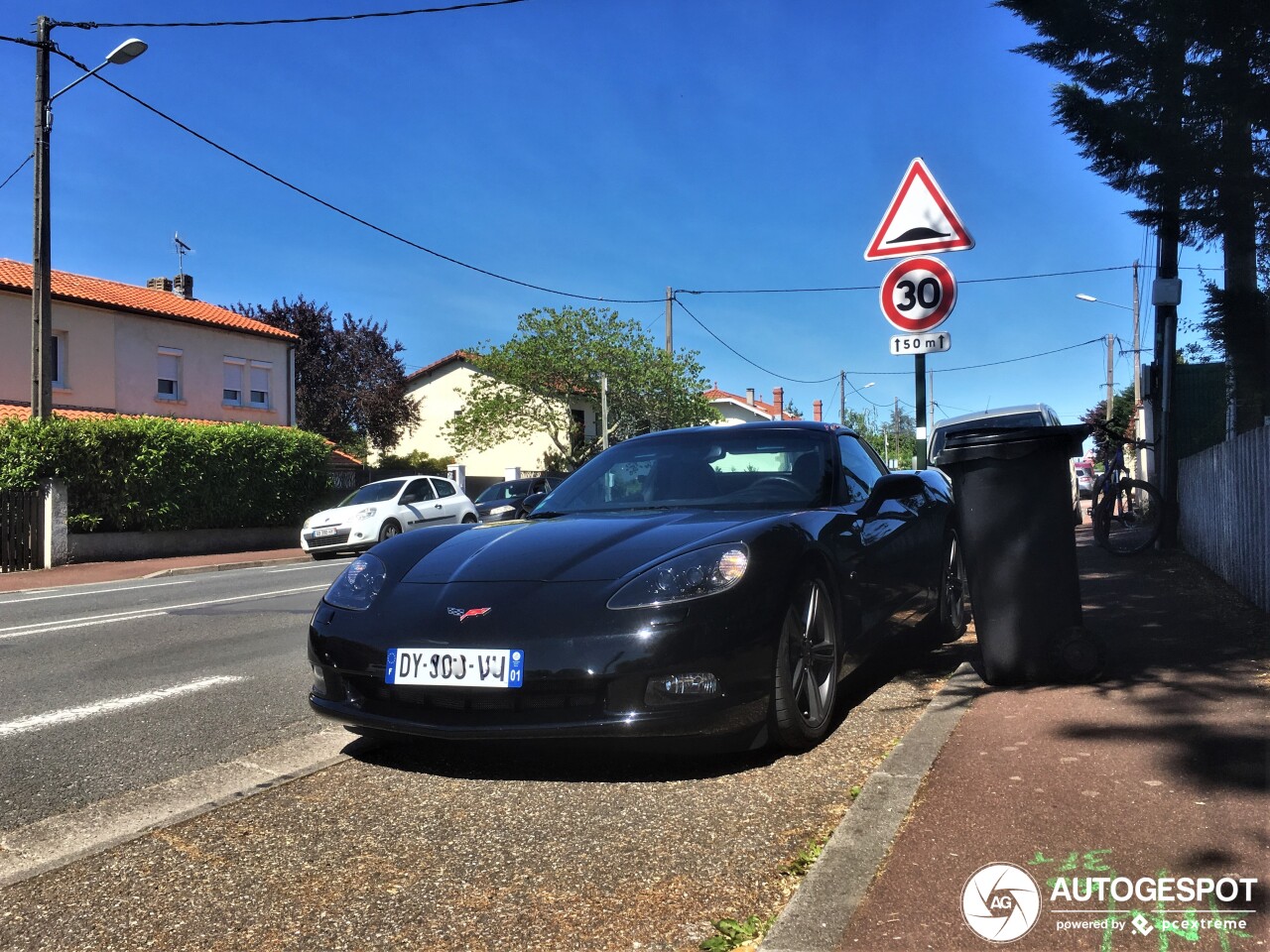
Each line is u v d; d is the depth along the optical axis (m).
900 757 3.22
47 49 17.14
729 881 2.48
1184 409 12.97
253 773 3.67
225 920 2.39
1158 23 5.52
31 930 2.37
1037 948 2.03
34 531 16.80
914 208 5.94
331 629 3.54
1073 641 4.06
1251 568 5.89
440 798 3.21
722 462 4.63
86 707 4.87
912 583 4.93
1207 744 3.14
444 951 2.20
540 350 36.66
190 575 15.73
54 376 24.25
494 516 17.92
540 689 3.14
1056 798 2.77
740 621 3.20
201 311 29.22
